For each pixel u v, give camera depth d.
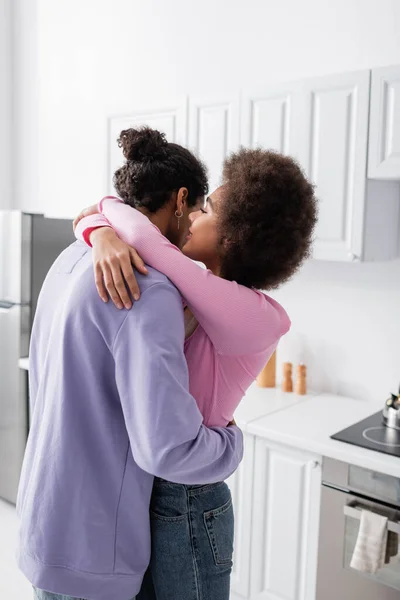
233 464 1.01
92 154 3.61
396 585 1.83
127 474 0.98
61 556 0.97
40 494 0.98
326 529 2.02
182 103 2.57
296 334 2.74
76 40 3.63
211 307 0.94
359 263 2.50
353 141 2.09
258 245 0.99
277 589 2.19
